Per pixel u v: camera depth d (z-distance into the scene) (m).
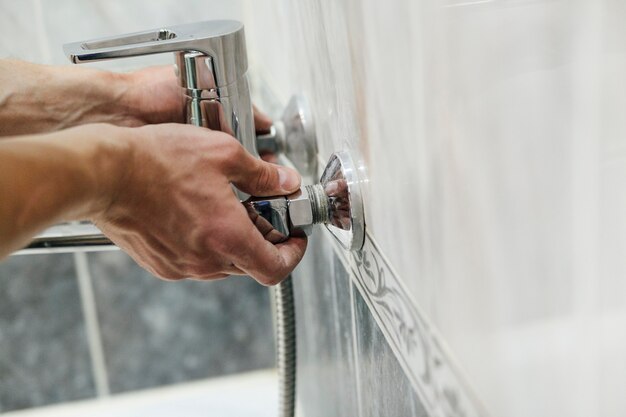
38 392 0.89
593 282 0.21
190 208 0.40
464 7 0.26
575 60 0.21
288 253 0.44
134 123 0.56
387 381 0.42
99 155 0.36
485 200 0.26
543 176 0.22
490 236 0.26
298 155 0.54
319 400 0.68
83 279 0.85
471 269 0.28
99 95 0.54
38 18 0.74
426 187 0.31
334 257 0.54
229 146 0.40
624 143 0.19
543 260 0.23
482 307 0.27
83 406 0.90
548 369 0.24
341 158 0.43
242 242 0.41
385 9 0.34
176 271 0.43
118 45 0.44
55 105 0.53
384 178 0.37
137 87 0.55
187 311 0.88
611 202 0.20
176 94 0.56
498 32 0.24
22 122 0.53
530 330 0.24
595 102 0.20
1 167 0.33
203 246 0.41
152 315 0.88
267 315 0.89
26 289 0.84
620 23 0.19
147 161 0.38
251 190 0.43
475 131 0.26
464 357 0.30
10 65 0.53
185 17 0.75
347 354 0.53
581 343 0.22
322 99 0.48
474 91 0.26
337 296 0.54
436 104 0.29
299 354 0.77
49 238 0.47
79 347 0.88
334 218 0.44
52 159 0.34
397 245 0.36
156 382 0.91
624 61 0.19
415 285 0.34
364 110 0.39
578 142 0.21
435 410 0.34
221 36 0.44
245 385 0.90
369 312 0.45
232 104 0.46
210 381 0.91
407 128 0.33
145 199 0.39
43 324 0.86
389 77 0.34
